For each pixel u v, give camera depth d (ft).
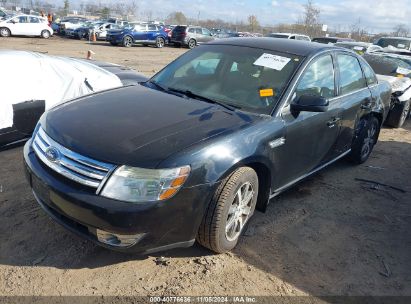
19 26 84.74
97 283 9.42
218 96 12.26
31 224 11.44
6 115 15.38
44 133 10.21
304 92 12.64
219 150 9.61
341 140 15.60
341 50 15.56
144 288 9.40
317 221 13.26
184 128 9.91
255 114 11.37
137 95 12.14
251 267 10.50
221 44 14.55
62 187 9.02
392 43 54.80
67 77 17.25
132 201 8.58
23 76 16.08
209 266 10.33
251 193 11.02
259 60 13.10
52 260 10.03
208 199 9.57
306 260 11.09
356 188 16.33
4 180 13.92
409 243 12.57
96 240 9.05
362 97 16.52
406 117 29.45
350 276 10.64
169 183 8.76
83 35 95.50
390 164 19.74
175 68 14.16
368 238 12.60
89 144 9.12
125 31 84.69
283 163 11.95
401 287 10.44
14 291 8.96
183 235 9.52
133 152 8.84
